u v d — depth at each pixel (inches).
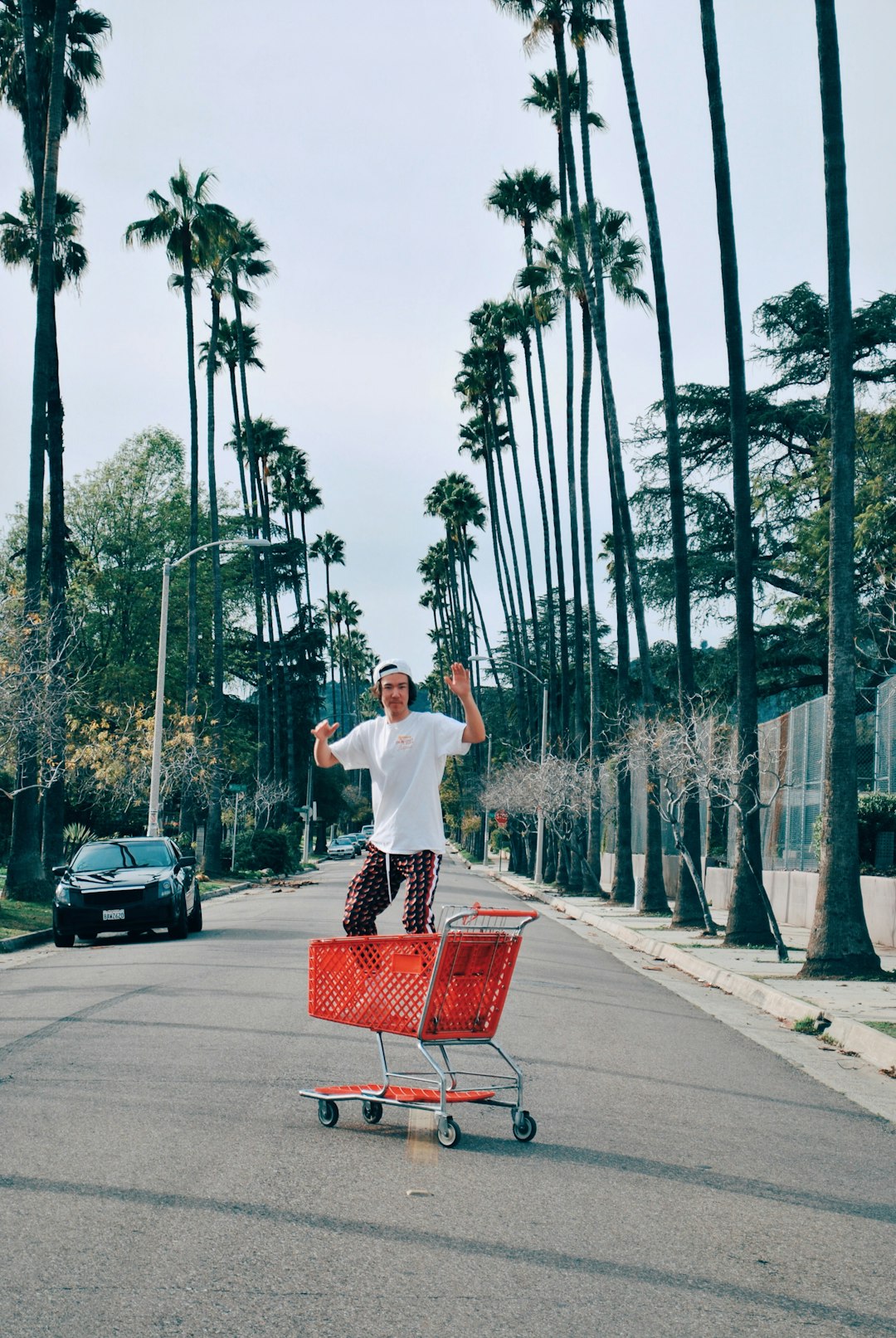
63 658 1112.2
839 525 682.2
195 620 1818.4
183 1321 171.5
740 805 891.4
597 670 1792.6
